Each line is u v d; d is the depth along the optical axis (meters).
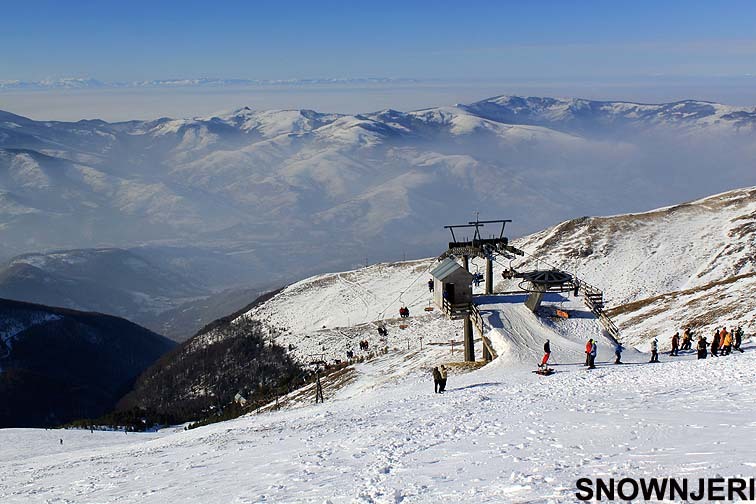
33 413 151.12
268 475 17.34
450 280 50.62
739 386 21.56
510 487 11.43
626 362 39.97
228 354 136.88
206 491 16.45
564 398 24.67
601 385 27.34
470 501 11.09
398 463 16.03
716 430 14.28
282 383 97.44
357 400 40.69
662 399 20.69
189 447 29.81
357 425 26.11
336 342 112.44
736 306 57.84
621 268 115.62
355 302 142.62
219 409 104.06
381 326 111.69
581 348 44.31
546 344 38.47
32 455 52.56
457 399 29.70
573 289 53.09
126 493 18.42
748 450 11.85
